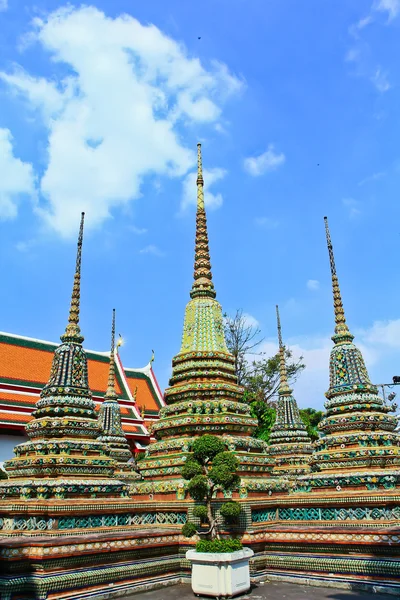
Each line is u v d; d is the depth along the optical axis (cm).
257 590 1283
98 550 1215
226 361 1977
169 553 1430
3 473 3522
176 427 1784
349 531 1321
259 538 1460
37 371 5072
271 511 1600
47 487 1362
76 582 1145
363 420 1623
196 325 2019
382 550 1262
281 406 2686
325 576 1334
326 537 1356
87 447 1516
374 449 1553
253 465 1680
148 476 1742
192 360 1944
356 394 1698
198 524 1475
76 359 1688
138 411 5675
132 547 1309
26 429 1614
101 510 1404
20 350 5153
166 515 1562
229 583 1188
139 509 1512
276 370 5028
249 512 1482
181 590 1305
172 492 1584
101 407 2408
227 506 1279
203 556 1216
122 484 1537
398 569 1219
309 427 4456
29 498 1355
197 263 2158
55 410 1582
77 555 1165
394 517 1382
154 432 1903
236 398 1903
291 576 1391
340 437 1625
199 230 2212
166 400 1969
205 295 2095
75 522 1345
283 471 2430
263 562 1444
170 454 1723
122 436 2352
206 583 1205
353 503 1447
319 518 1517
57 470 1441
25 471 1484
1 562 1096
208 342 1975
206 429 1748
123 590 1241
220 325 2056
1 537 1240
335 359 1802
